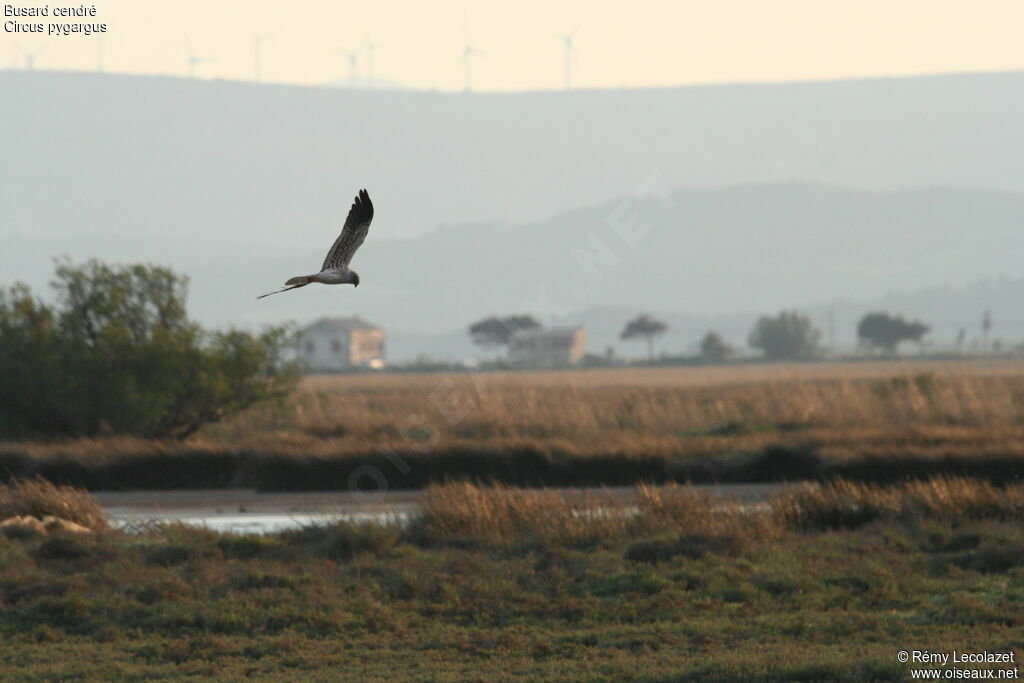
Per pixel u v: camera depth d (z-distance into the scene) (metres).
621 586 16.66
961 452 28.91
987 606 14.91
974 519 20.89
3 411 33.59
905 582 16.55
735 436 35.50
